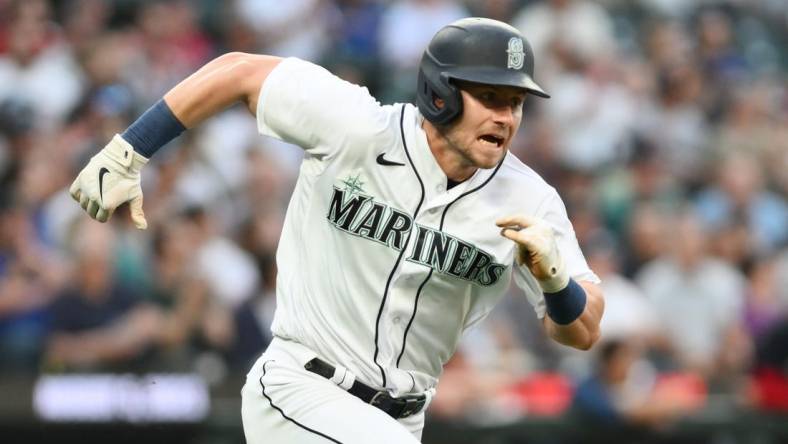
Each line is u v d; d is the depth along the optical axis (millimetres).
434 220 15859
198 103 16062
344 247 15977
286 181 40188
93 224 33219
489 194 16016
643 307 36812
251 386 16484
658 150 48156
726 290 39250
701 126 50906
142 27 46969
